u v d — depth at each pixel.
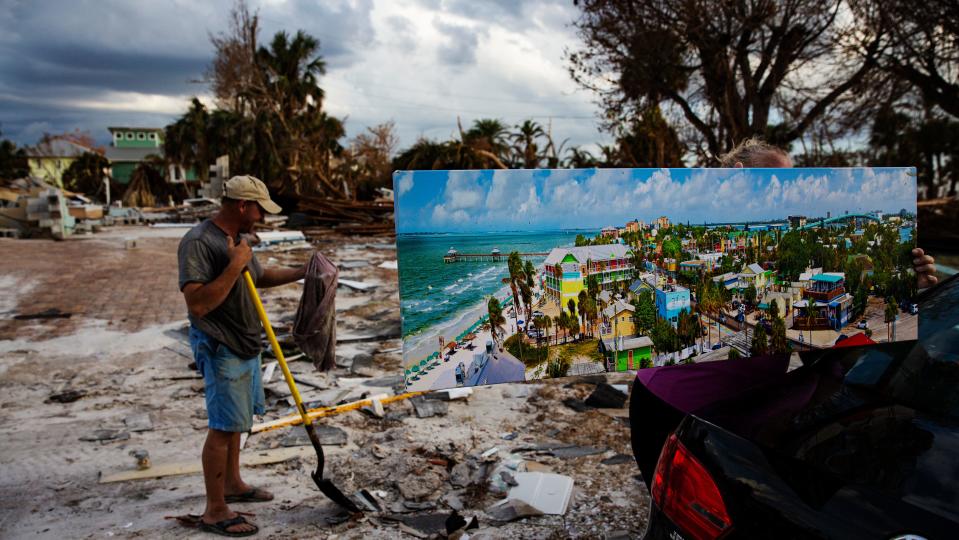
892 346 2.74
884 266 3.24
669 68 17.03
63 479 4.12
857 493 1.80
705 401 3.14
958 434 2.07
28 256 14.95
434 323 2.77
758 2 15.61
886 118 17.66
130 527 3.47
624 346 3.00
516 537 3.29
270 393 5.97
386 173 41.50
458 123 30.09
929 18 13.96
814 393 2.44
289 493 3.90
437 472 4.13
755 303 3.14
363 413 5.30
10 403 5.79
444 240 2.75
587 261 2.92
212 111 46.75
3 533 3.40
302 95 43.34
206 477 3.41
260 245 17.53
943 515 1.70
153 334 8.36
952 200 17.94
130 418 5.31
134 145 83.88
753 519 1.92
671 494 2.19
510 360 2.87
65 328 8.70
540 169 2.81
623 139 19.25
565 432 4.82
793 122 18.09
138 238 20.22
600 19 17.11
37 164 77.06
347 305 10.59
